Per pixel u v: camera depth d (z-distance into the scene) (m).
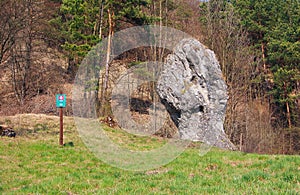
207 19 22.83
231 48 22.16
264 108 26.00
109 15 18.61
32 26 24.11
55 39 25.92
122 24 20.25
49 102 22.61
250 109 23.64
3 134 13.41
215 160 10.73
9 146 11.91
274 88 27.64
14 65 25.81
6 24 22.75
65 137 13.88
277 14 28.88
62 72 27.09
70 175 9.21
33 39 26.23
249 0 30.19
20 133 14.20
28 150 11.73
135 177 8.89
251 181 7.77
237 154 11.94
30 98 24.28
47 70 26.92
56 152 11.77
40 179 9.00
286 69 26.41
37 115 17.94
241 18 28.50
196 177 8.48
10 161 10.41
